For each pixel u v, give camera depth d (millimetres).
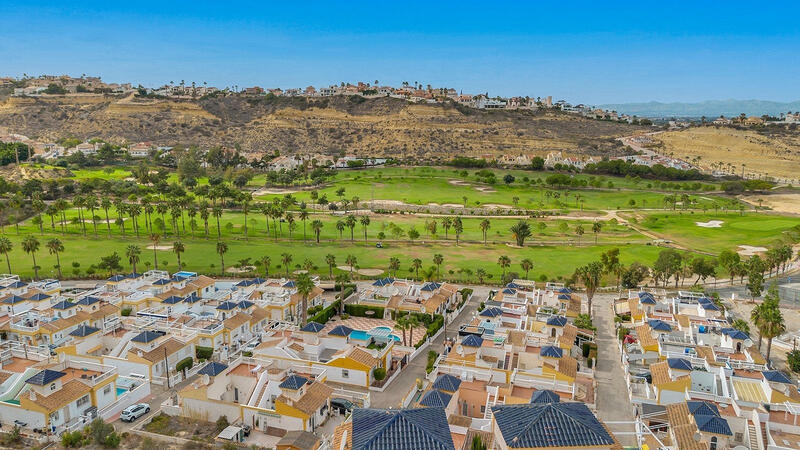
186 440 72625
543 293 137625
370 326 129750
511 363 89562
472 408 79750
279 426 76875
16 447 69500
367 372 91812
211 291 142750
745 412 73188
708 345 106625
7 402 76000
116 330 105688
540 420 49844
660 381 84938
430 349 113625
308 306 139250
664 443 71688
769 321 102375
